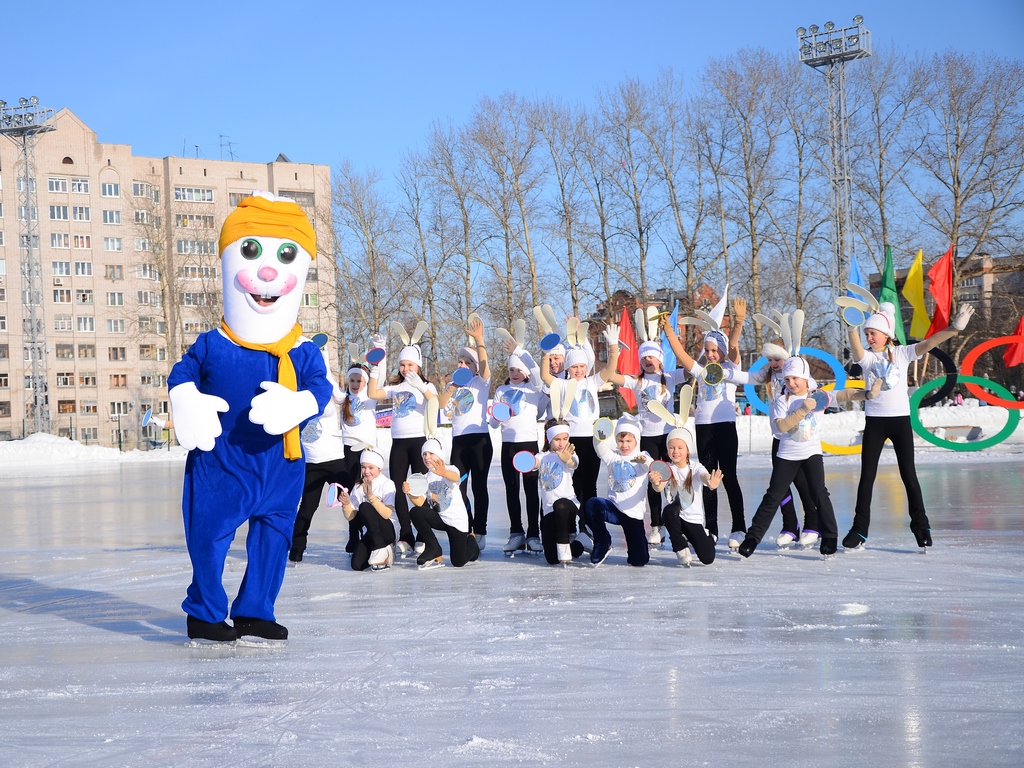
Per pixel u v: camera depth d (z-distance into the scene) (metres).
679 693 3.72
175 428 4.74
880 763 2.92
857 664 4.12
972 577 6.38
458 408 8.61
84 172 67.12
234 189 69.62
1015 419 17.48
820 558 7.41
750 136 35.56
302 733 3.32
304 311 56.19
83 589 6.81
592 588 6.30
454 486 7.57
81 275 67.12
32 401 54.91
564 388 7.97
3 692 3.95
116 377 67.88
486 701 3.66
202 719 3.51
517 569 7.34
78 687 4.02
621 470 7.27
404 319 39.41
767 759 2.96
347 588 6.60
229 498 4.91
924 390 16.31
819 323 36.59
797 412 7.32
